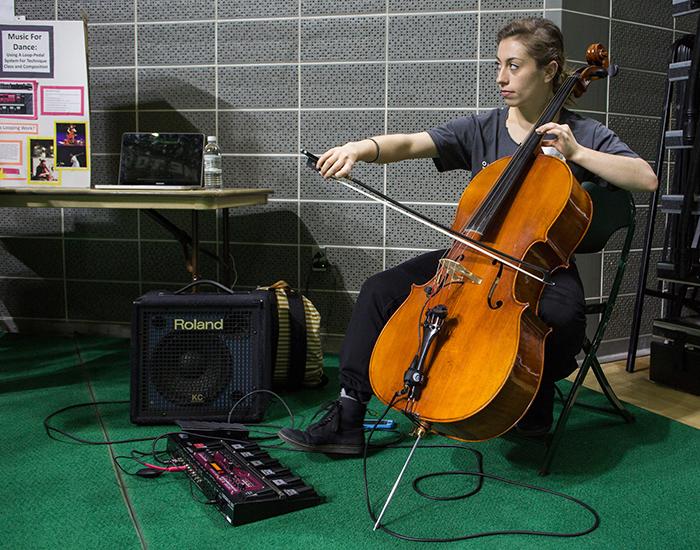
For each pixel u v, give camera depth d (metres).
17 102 2.84
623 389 2.70
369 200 3.11
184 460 1.84
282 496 1.62
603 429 2.22
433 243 3.07
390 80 3.04
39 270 3.46
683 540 1.51
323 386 2.67
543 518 1.60
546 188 1.75
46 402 2.44
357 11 3.03
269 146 3.19
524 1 2.88
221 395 2.22
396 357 1.60
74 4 3.28
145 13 3.23
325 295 3.21
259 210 3.23
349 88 3.08
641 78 3.06
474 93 2.97
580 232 1.76
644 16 3.03
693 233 2.66
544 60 1.91
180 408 2.21
